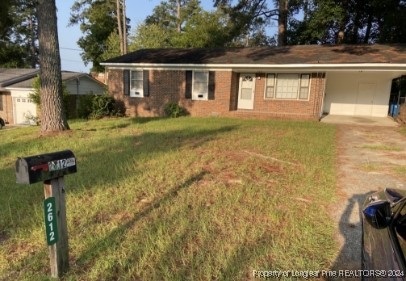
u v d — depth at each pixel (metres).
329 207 3.97
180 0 40.19
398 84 17.36
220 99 15.34
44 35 8.96
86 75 22.33
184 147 7.24
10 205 3.86
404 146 8.15
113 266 2.62
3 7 9.73
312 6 22.19
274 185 4.67
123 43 27.42
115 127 11.12
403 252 1.75
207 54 16.92
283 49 16.64
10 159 6.43
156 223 3.36
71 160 2.37
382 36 20.83
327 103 16.84
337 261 2.79
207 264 2.62
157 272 2.54
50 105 9.38
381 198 2.82
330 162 6.11
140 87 16.55
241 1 22.41
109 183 4.63
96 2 32.72
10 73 22.41
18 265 2.62
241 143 7.76
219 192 4.29
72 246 2.90
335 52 14.63
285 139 8.45
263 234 3.17
